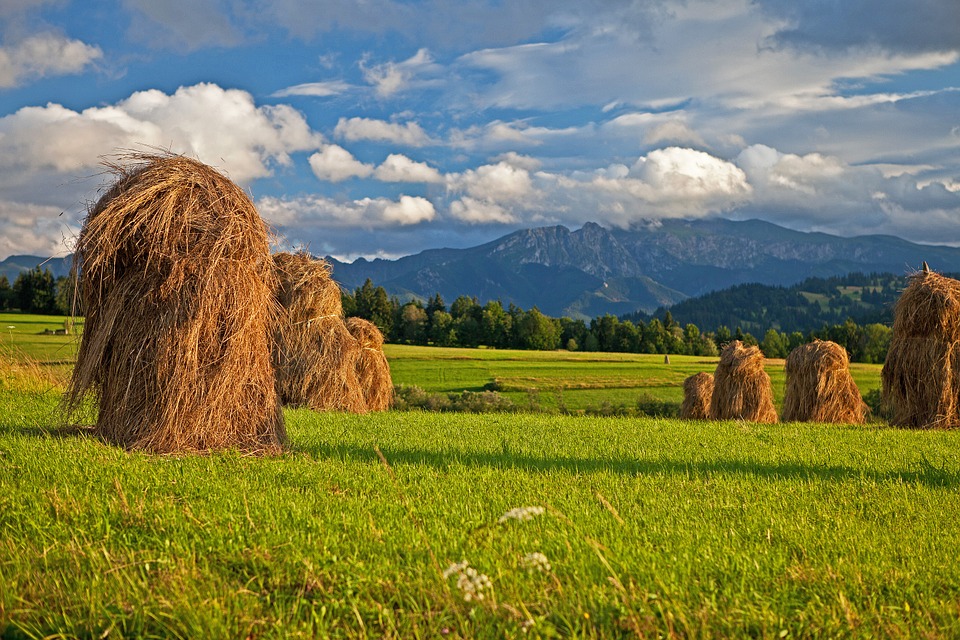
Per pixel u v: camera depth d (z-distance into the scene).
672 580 4.43
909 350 17.86
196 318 9.34
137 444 9.03
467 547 4.98
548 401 49.09
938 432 15.49
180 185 9.84
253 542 5.04
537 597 4.16
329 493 6.68
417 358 79.19
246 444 9.51
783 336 132.38
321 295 21.97
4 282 83.88
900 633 3.90
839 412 22.09
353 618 3.99
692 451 11.23
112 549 4.87
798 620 4.05
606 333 124.00
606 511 6.24
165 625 3.81
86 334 9.92
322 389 21.55
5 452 8.07
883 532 5.91
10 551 4.81
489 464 8.96
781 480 8.47
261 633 3.81
